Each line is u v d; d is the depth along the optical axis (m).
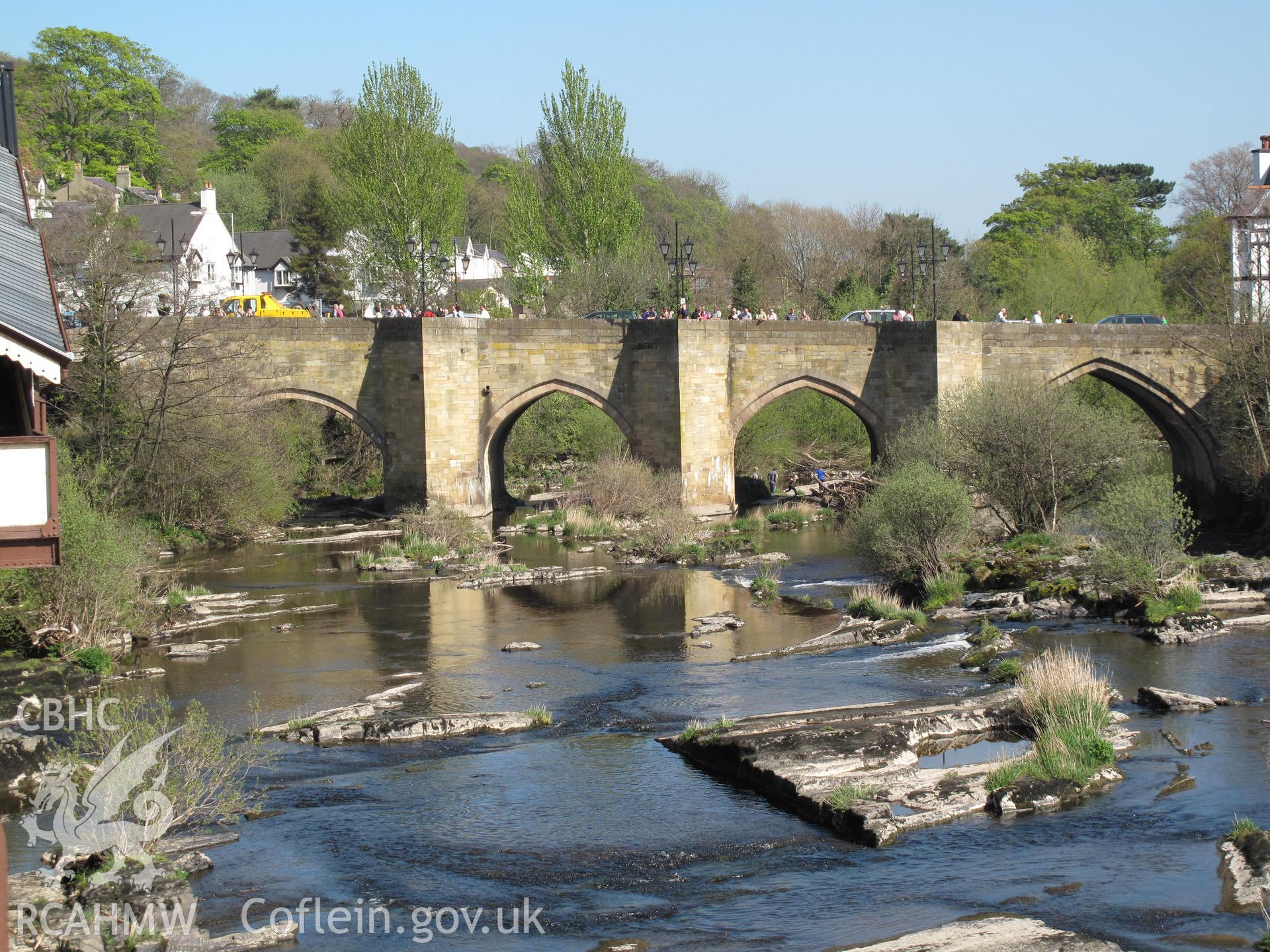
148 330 43.88
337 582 39.47
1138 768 18.98
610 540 48.34
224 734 21.12
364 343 52.56
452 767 20.17
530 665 27.59
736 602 35.22
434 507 49.03
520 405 53.69
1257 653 25.91
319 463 61.56
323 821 17.70
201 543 46.81
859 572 39.25
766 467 66.12
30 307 15.47
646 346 53.03
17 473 14.77
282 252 100.00
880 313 62.78
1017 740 20.64
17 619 28.05
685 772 19.77
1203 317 60.91
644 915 14.47
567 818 17.78
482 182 144.25
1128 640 27.48
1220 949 13.16
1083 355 53.47
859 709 21.89
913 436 42.91
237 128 132.88
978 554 34.69
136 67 113.81
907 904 14.55
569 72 73.75
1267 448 47.16
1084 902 14.43
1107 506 31.92
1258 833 15.73
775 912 14.46
